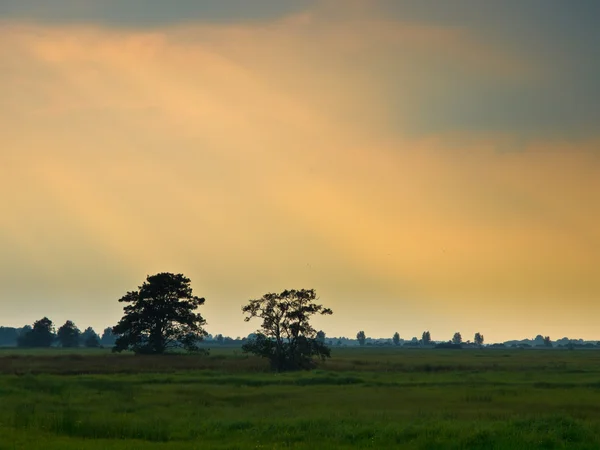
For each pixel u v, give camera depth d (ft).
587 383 215.92
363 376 250.37
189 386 201.16
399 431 109.19
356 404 154.51
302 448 97.81
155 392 180.04
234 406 150.71
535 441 102.22
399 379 236.63
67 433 112.68
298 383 221.25
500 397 170.09
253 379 230.48
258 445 99.45
